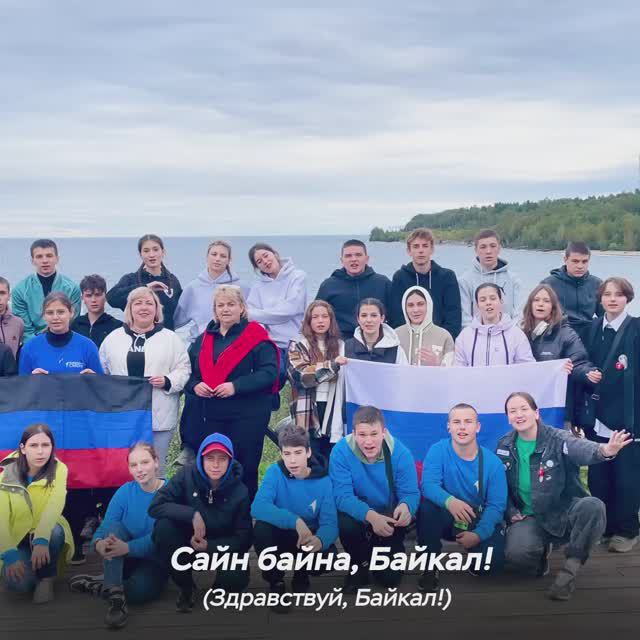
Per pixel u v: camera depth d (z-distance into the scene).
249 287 8.72
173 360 6.73
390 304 8.00
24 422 6.37
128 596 5.30
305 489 5.55
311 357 6.75
